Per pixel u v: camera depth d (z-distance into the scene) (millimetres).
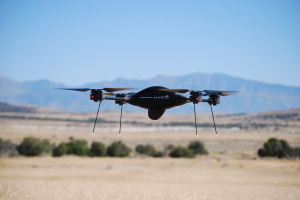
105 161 80875
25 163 69250
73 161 77812
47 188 24188
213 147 145250
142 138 194375
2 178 44062
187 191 24609
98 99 15484
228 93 15523
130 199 19719
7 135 190625
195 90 15391
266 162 81500
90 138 187375
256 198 22594
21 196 18938
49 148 92000
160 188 29125
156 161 83312
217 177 55750
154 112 16688
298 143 154125
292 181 46250
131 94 16656
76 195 20609
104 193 21359
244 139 189500
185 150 96125
